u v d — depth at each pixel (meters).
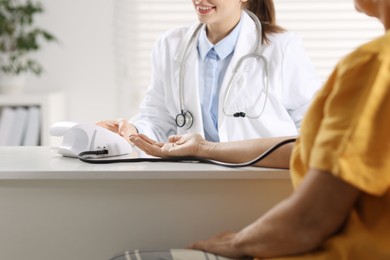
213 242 1.26
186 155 1.53
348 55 1.08
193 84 2.22
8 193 1.42
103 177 1.38
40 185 1.41
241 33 2.23
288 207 1.08
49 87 3.75
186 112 2.21
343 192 1.02
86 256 1.43
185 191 1.40
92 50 3.72
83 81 3.74
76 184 1.41
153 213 1.41
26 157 1.59
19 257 1.44
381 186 1.01
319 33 3.69
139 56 3.73
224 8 2.11
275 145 1.39
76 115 3.75
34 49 3.55
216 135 2.25
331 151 1.02
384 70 1.04
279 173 1.37
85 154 1.54
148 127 2.25
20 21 3.55
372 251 1.04
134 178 1.39
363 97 1.03
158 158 1.52
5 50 3.61
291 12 3.68
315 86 2.30
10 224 1.43
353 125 1.02
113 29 3.71
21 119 3.54
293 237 1.08
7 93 3.57
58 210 1.42
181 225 1.41
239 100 2.21
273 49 2.26
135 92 3.75
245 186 1.40
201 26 2.27
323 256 1.08
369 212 1.06
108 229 1.42
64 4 3.69
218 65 2.25
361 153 1.02
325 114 1.08
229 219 1.41
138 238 1.42
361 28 3.68
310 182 1.04
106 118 3.75
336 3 3.67
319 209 1.04
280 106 2.24
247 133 2.22
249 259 1.21
